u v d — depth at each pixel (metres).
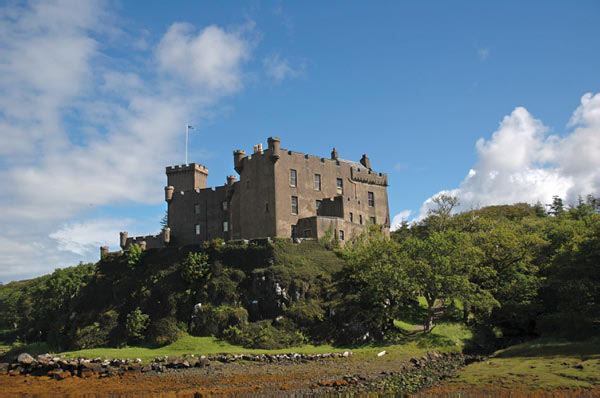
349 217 70.31
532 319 49.94
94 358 43.22
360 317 49.09
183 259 59.97
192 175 87.25
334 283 55.25
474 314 53.03
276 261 56.47
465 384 28.31
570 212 89.44
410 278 47.97
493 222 67.75
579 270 45.94
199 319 52.03
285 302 52.28
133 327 52.50
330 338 48.41
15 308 90.31
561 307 46.88
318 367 37.81
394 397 26.52
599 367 28.86
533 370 29.86
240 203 70.25
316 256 59.53
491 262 55.34
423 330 48.72
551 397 23.92
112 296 59.81
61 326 59.00
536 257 57.94
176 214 82.38
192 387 31.77
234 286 54.75
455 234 53.69
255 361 41.34
